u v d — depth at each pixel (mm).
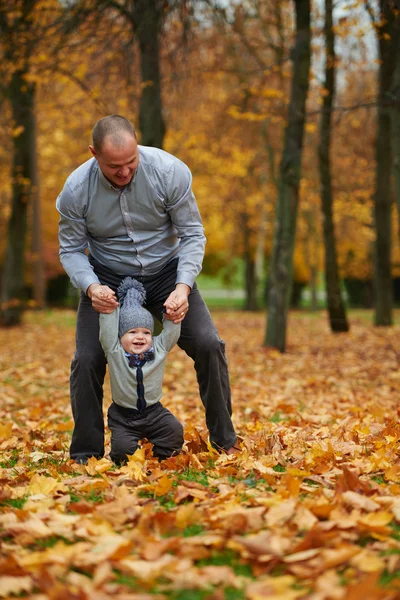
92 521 2906
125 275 4223
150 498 3340
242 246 32812
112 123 3633
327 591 2152
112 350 4012
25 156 17375
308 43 11867
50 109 17250
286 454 4320
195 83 14664
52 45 12250
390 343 13500
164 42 11797
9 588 2258
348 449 4305
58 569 2389
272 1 14664
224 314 29312
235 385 8961
